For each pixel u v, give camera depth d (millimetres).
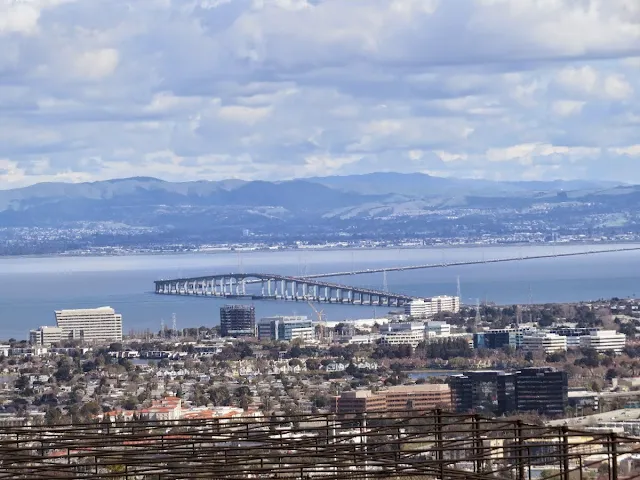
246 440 41031
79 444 40812
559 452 41312
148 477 43500
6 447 42844
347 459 40031
